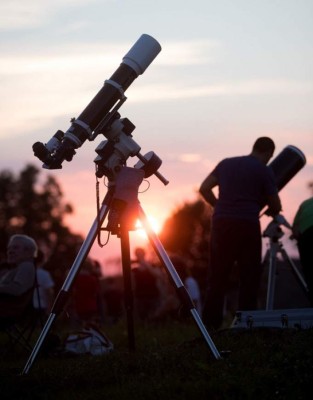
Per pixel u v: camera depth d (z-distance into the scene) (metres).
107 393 5.15
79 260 5.92
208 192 8.57
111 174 6.11
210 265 8.38
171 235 75.62
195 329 9.98
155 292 14.54
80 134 5.91
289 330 6.48
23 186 83.62
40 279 12.38
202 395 4.94
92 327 8.12
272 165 9.33
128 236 6.57
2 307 8.07
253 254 8.27
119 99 6.10
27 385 5.60
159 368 5.68
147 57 6.21
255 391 4.96
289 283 10.38
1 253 80.56
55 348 7.88
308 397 4.88
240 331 6.70
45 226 82.50
